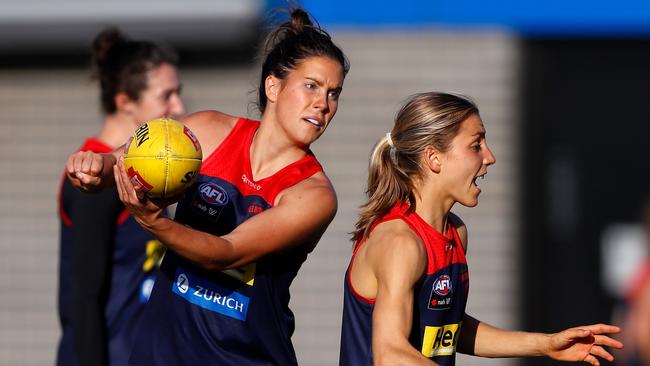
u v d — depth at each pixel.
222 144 14.98
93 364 17.22
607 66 29.89
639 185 29.95
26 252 30.45
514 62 29.89
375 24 29.81
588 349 15.75
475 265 30.02
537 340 15.94
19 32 28.77
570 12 29.28
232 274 14.69
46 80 30.42
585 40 29.80
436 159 14.77
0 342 30.34
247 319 14.76
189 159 12.78
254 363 14.98
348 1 29.69
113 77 19.00
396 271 14.02
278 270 14.91
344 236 29.89
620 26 29.23
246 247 13.60
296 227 14.17
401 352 13.59
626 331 29.41
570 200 30.02
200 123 15.21
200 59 29.58
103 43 19.25
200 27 28.27
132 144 12.77
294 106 14.54
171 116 19.22
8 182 30.52
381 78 29.97
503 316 29.92
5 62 30.38
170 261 15.00
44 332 30.34
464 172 14.74
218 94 29.62
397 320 13.82
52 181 30.52
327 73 14.53
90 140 19.08
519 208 29.98
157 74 19.02
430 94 15.03
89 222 17.20
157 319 14.98
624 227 30.00
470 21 29.66
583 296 29.95
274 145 14.82
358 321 14.79
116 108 19.14
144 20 28.31
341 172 30.02
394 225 14.55
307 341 29.80
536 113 29.95
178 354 14.77
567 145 30.06
